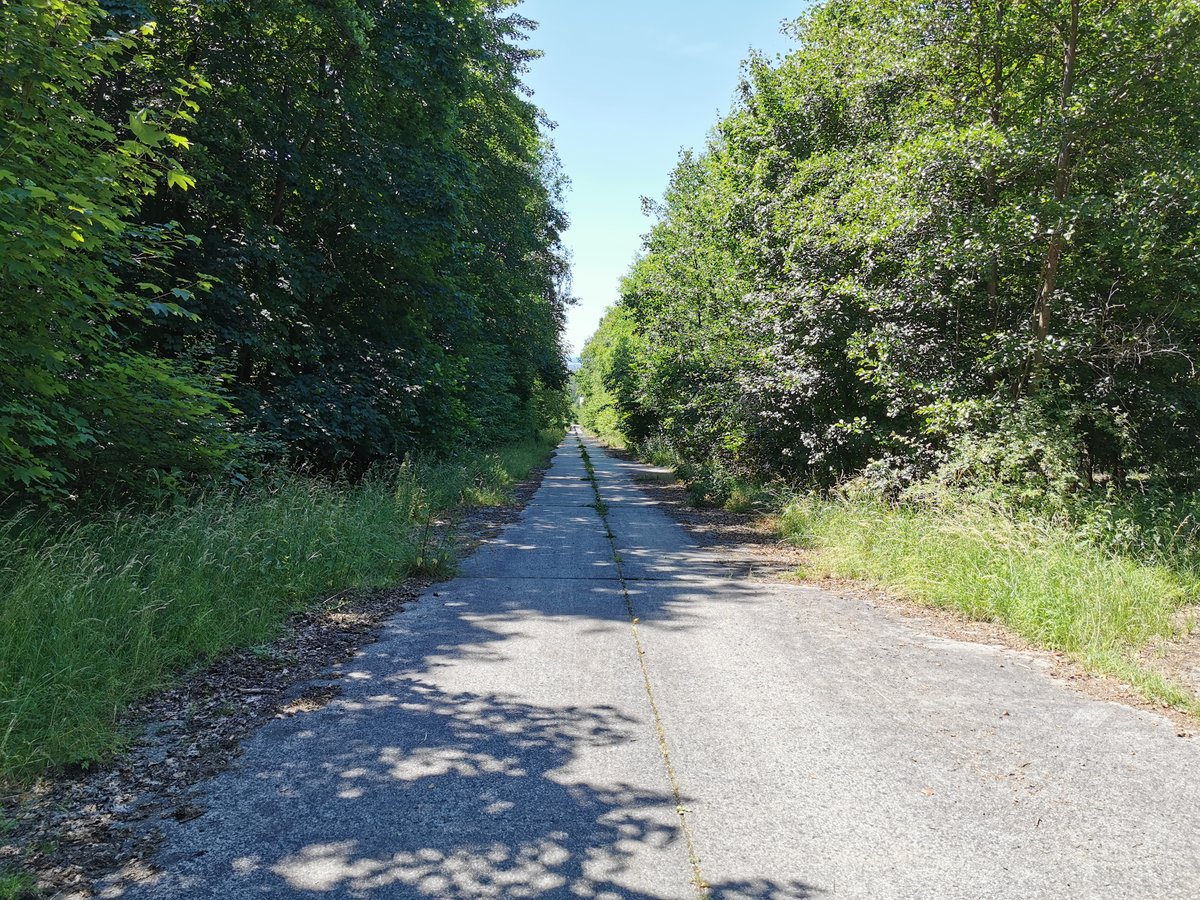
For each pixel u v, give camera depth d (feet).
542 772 11.72
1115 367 34.37
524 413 128.57
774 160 52.60
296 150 40.45
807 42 51.01
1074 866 9.23
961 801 10.94
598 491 65.36
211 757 12.15
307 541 24.59
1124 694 15.75
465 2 54.39
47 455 20.42
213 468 25.85
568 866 9.11
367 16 40.04
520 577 27.50
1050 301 34.30
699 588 26.11
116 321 30.53
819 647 19.02
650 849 9.52
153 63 30.83
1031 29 34.63
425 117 50.93
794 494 44.45
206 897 8.39
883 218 36.17
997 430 32.63
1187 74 31.40
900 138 39.81
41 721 12.16
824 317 43.06
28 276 16.10
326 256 46.34
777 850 9.54
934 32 35.94
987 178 34.50
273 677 16.06
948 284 36.91
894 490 37.24
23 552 17.88
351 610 21.86
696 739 13.12
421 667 16.94
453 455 63.67
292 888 8.57
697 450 74.43
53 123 17.57
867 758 12.42
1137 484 34.65
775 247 49.78
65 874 8.82
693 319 68.95
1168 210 30.86
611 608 22.84
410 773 11.64
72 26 18.17
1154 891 8.70
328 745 12.67
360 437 42.98
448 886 8.65
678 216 81.10
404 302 52.06
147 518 21.24
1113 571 22.25
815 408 47.06
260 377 42.45
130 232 21.90
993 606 21.84
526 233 83.15
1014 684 16.31
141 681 14.85
